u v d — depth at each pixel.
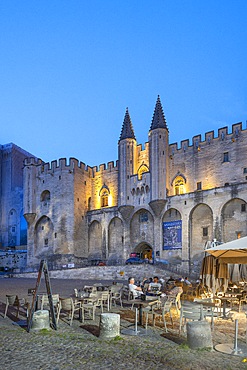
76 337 13.12
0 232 83.56
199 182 53.00
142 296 15.69
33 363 10.16
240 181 49.22
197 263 48.72
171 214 52.69
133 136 59.91
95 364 10.11
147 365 10.02
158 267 43.38
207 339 11.64
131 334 13.52
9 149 86.44
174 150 56.25
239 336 13.39
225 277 19.92
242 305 20.34
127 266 45.72
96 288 23.47
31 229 65.31
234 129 51.06
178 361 10.34
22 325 15.39
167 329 14.44
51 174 64.12
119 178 59.22
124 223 57.50
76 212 61.59
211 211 48.75
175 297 16.92
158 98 57.62
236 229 45.78
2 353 11.16
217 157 51.97
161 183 53.69
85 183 64.56
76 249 60.38
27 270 64.19
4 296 26.84
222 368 9.77
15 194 83.00
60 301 15.73
